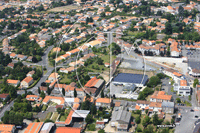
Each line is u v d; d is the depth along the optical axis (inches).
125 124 6279.5
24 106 7244.1
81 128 6289.4
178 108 6998.0
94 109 6796.3
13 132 6427.2
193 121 6471.5
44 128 6250.0
